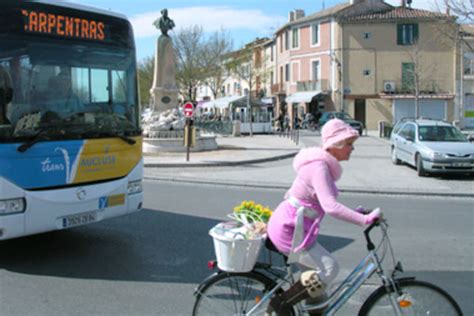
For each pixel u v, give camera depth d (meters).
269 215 4.04
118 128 7.11
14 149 5.96
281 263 6.01
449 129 17.16
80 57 6.74
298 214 3.60
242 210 4.00
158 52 25.12
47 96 6.33
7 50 5.98
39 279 5.91
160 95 25.08
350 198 12.53
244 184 14.34
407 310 3.65
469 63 48.03
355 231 8.52
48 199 6.22
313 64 53.50
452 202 12.03
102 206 6.84
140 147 7.50
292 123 50.47
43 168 6.21
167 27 25.45
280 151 23.67
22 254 6.94
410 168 18.36
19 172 6.01
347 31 49.72
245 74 59.88
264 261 5.91
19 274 6.09
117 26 7.25
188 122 18.97
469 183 14.88
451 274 6.21
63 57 6.55
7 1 6.02
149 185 14.16
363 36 49.50
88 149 6.67
